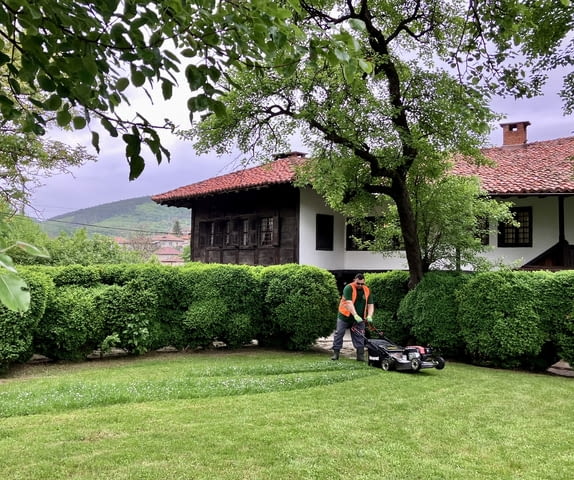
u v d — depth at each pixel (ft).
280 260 62.03
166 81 7.27
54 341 31.01
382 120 32.99
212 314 37.01
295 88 30.76
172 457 14.07
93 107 7.45
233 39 7.73
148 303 34.58
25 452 14.23
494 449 15.57
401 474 13.26
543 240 51.78
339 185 33.22
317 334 38.52
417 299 36.47
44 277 30.14
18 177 43.14
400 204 37.32
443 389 24.52
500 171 56.65
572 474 13.57
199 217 75.36
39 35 6.66
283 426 17.28
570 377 30.32
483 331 32.65
